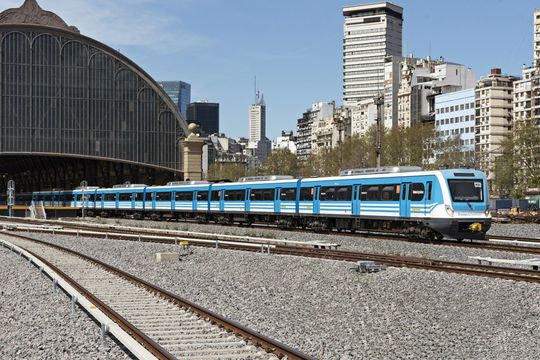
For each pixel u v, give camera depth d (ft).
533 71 547.90
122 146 371.56
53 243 153.79
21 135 355.97
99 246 146.00
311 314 66.69
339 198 161.07
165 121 380.37
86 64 366.43
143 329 56.39
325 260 104.78
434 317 63.82
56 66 361.92
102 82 368.68
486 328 58.95
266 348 48.39
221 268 104.53
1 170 554.46
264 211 192.95
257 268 102.01
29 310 68.54
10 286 85.97
